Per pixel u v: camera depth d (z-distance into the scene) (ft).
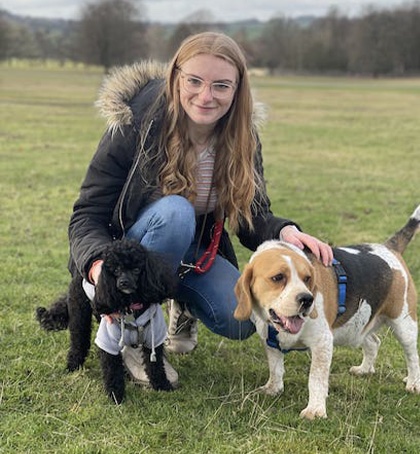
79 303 14.07
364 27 295.07
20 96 116.88
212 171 14.08
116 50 253.24
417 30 291.79
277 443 11.57
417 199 36.19
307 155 54.49
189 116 13.20
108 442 11.44
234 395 13.48
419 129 77.00
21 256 23.26
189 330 15.90
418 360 14.64
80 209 13.78
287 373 15.06
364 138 67.72
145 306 12.79
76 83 171.94
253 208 14.80
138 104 13.46
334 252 14.02
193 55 12.70
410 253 25.18
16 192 34.42
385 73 295.07
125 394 13.37
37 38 313.53
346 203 34.73
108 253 12.25
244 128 13.67
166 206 13.39
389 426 12.66
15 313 17.69
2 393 12.98
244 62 13.28
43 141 57.06
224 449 11.34
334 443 11.69
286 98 135.03
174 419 12.34
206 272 14.61
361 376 15.14
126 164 13.55
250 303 12.67
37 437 11.66
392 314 14.40
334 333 13.78
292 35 314.14
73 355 14.47
